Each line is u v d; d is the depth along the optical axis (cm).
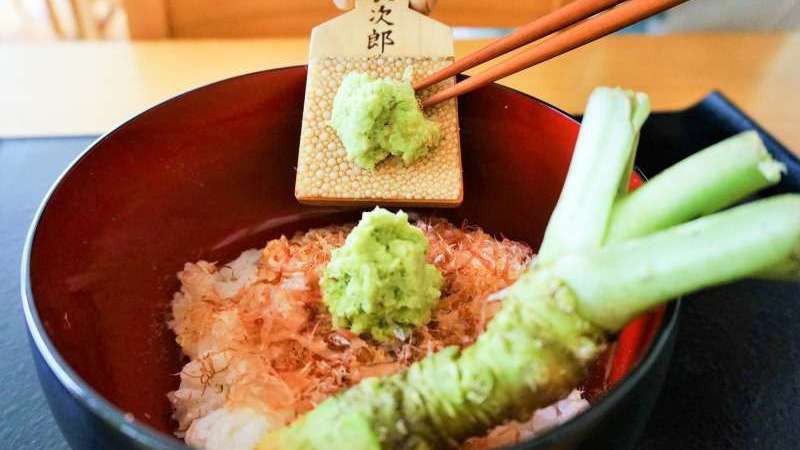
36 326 19
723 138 33
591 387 22
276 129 28
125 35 54
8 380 24
